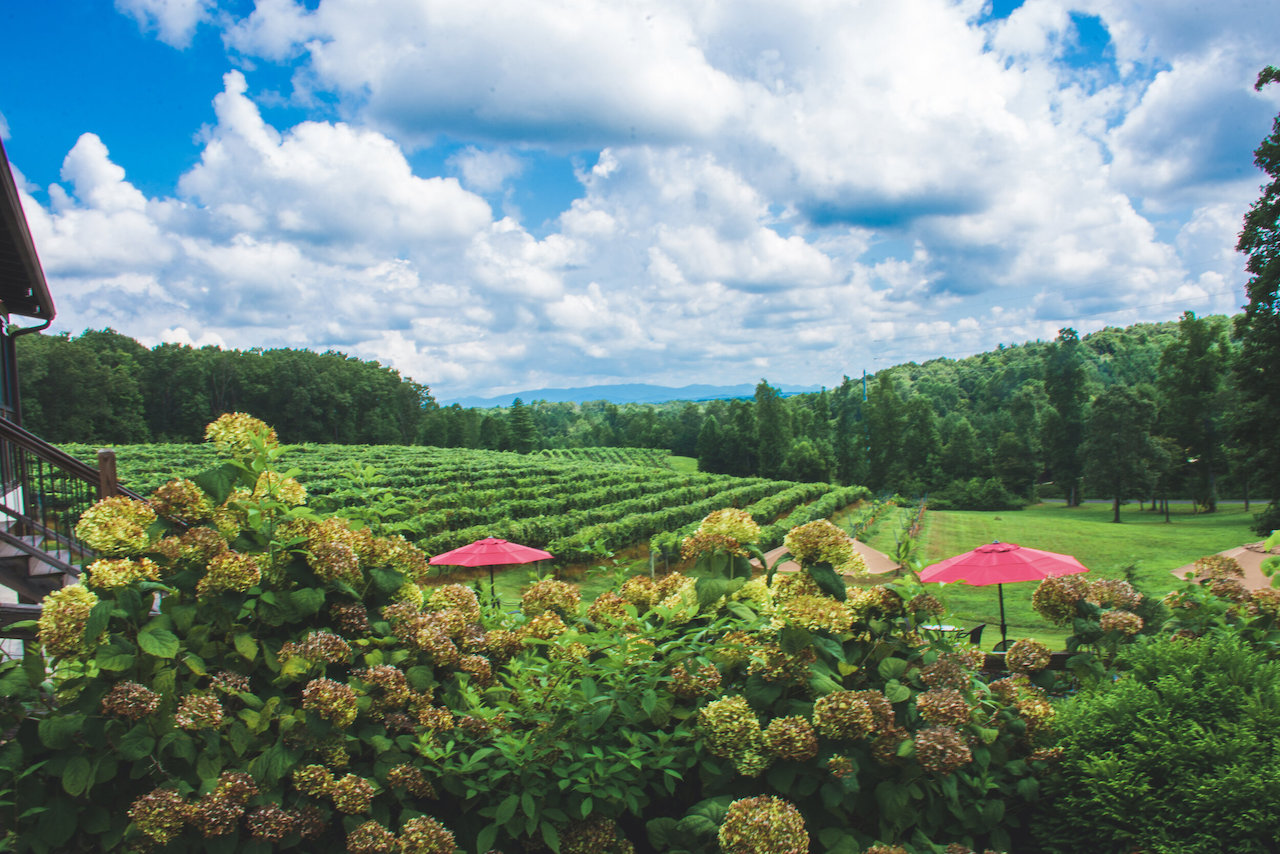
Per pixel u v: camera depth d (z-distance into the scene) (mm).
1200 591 4113
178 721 2377
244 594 2734
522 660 3186
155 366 85125
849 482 83062
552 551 20859
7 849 2340
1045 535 40594
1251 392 23109
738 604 2953
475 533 20969
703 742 2746
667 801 2971
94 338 87375
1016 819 3119
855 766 2576
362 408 100312
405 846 2387
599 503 33812
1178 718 3010
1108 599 3959
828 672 2807
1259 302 22109
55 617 2387
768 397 88812
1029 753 3225
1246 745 2836
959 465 78688
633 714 2695
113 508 2715
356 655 2943
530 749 2586
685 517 30797
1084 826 2969
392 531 3730
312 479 30000
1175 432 53562
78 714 2404
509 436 103938
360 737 2701
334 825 2695
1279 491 23219
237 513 2996
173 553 2729
